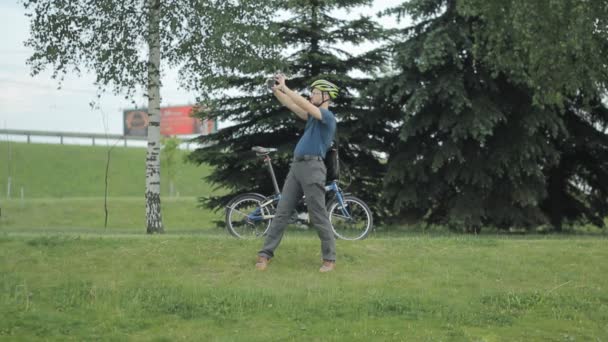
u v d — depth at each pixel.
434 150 19.69
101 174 60.75
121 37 16.77
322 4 21.61
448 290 8.41
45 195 52.44
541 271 9.23
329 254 8.77
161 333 6.91
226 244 9.52
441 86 18.28
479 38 18.98
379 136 22.39
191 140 23.38
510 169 19.03
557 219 21.92
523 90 18.97
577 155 21.59
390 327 7.15
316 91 8.54
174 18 16.59
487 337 7.00
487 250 9.98
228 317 7.34
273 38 18.12
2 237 9.68
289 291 8.04
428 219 21.50
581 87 18.27
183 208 40.91
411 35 20.48
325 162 10.38
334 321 7.29
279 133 22.70
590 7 16.62
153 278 8.43
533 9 16.61
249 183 22.03
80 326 7.06
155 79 16.84
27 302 7.59
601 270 9.35
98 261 8.94
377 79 21.81
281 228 8.83
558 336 7.09
